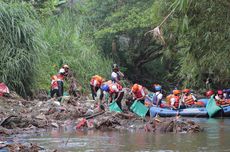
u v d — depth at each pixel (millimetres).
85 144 10656
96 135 12352
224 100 21594
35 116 15234
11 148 9656
